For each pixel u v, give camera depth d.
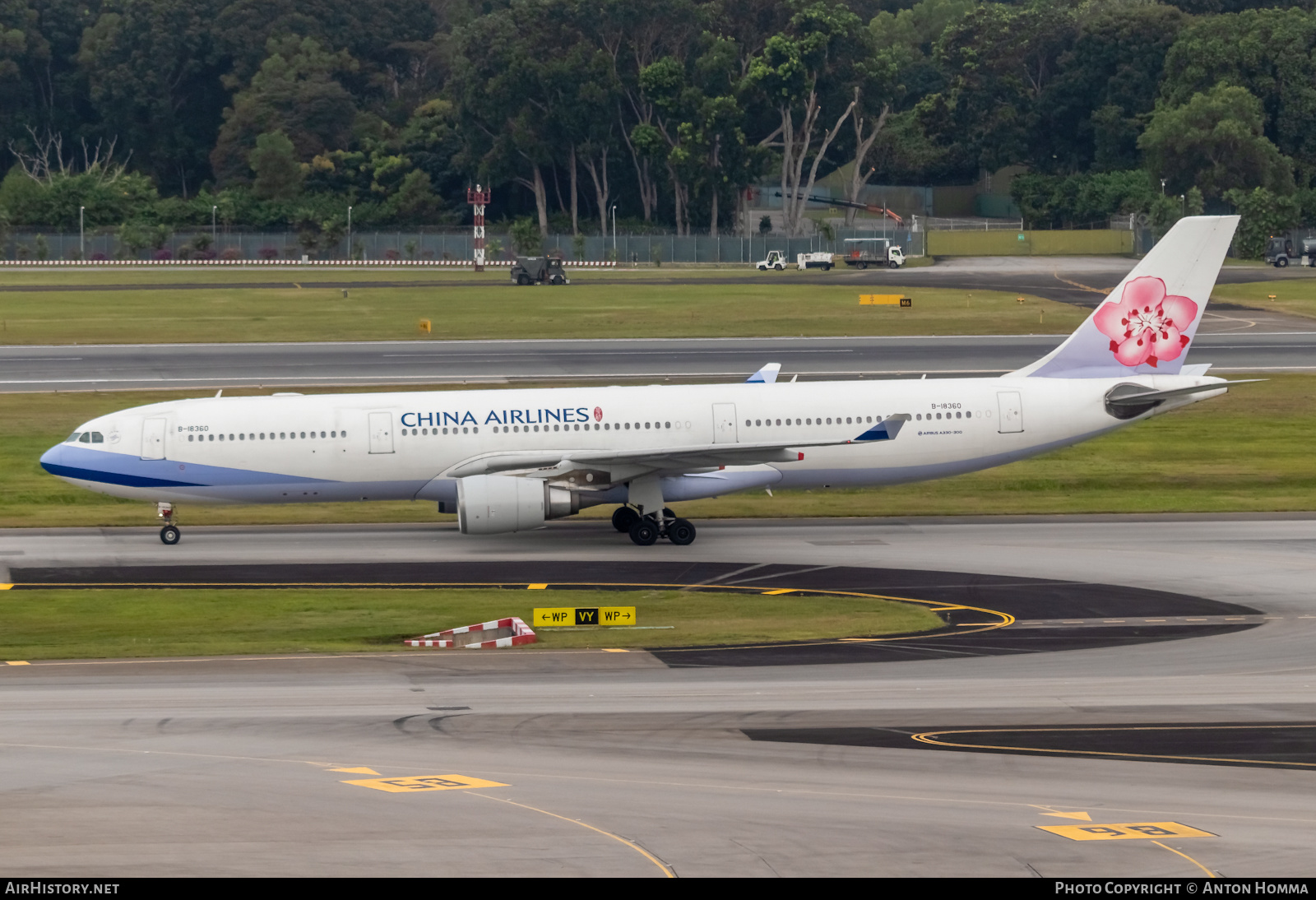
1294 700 110.69
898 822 79.81
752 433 194.50
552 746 95.75
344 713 105.19
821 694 112.38
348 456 189.38
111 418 190.25
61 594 157.12
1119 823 80.06
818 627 140.62
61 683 116.12
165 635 137.75
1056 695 112.31
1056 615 145.38
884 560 175.75
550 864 72.31
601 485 185.88
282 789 84.62
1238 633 136.62
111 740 96.50
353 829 77.19
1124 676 119.19
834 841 76.44
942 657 126.81
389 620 144.00
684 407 194.62
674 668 122.62
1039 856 74.62
